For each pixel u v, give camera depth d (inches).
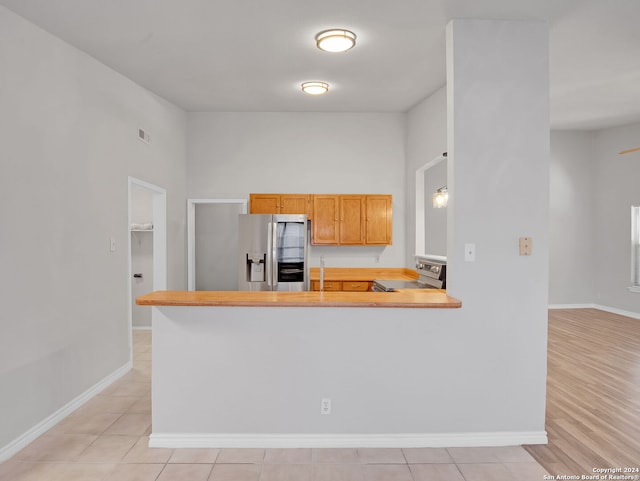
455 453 107.7
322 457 105.3
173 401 109.7
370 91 187.9
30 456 105.6
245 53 142.9
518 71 113.8
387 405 110.7
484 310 112.2
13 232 108.5
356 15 114.7
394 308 110.0
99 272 147.7
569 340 213.6
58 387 125.2
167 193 206.1
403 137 233.6
